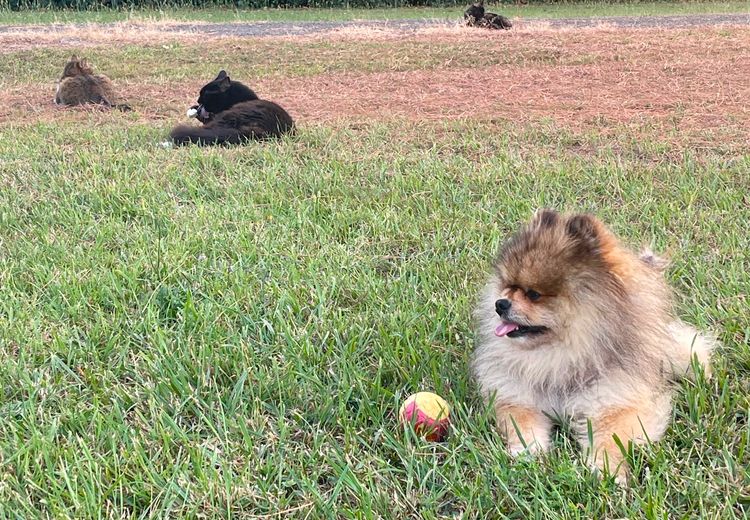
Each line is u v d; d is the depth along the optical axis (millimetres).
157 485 1404
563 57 5152
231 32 6996
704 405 1561
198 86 4656
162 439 1536
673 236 2203
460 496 1365
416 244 2227
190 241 2203
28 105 4055
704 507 1320
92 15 8828
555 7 10133
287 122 3365
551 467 1426
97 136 3295
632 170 2707
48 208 2445
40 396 1649
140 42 6121
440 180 2639
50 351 1765
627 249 1613
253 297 1932
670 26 6848
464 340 1776
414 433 1519
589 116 3551
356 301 1934
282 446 1522
